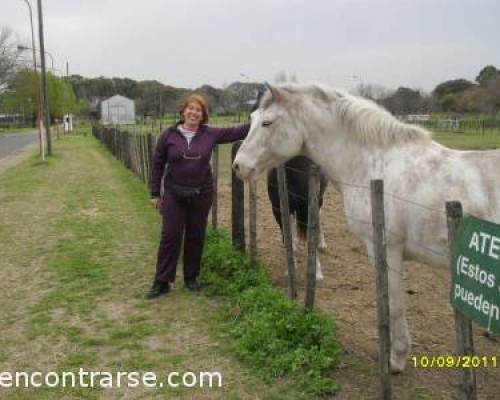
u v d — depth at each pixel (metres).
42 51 23.77
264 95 3.94
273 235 7.75
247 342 4.07
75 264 6.57
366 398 3.45
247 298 4.82
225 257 5.79
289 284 4.86
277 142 3.88
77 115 88.06
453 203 2.53
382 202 3.05
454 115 41.59
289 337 4.05
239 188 6.00
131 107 73.50
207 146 5.19
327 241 7.31
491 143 22.44
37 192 12.84
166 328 4.62
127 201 11.29
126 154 18.50
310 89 3.82
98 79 112.69
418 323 4.61
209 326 4.61
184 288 5.59
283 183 4.68
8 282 6.01
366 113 3.58
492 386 3.63
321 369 3.74
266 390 3.57
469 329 2.54
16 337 4.53
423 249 3.32
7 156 26.47
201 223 5.36
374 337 4.34
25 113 76.62
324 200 10.70
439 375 3.75
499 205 2.99
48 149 24.55
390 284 3.51
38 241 7.86
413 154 3.42
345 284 5.59
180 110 5.23
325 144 3.79
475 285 2.36
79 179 15.46
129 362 4.03
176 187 5.20
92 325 4.74
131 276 6.09
